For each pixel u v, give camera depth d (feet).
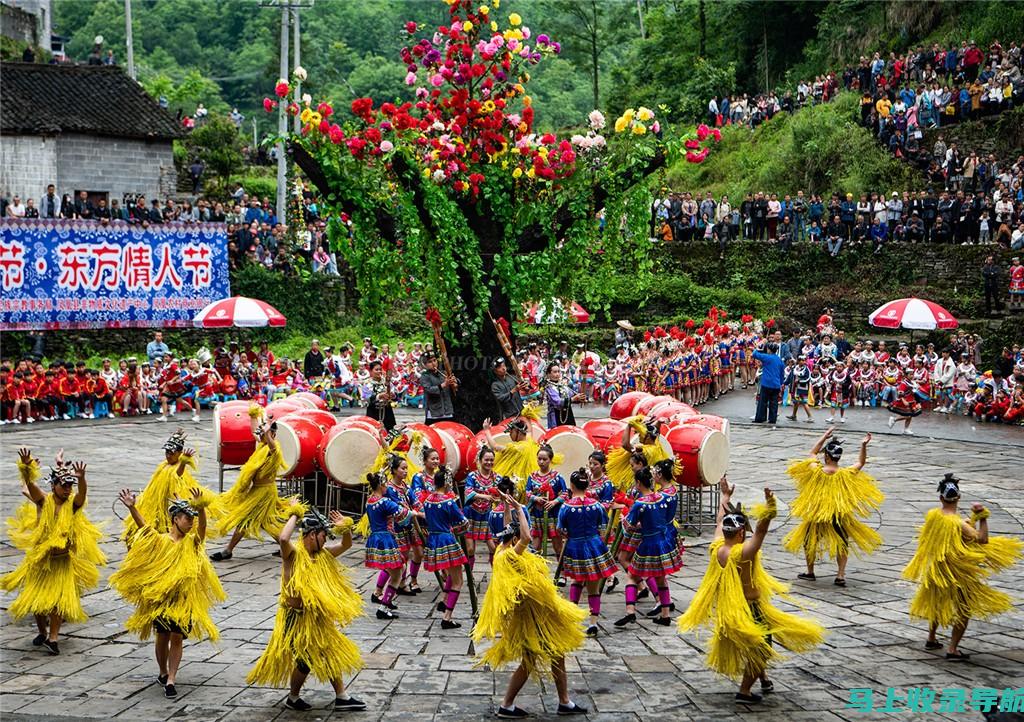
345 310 106.73
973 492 53.31
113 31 243.60
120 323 89.92
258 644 31.22
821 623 33.45
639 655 30.45
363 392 83.51
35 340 87.15
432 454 34.12
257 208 106.83
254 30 257.34
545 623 25.79
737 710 26.35
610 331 101.81
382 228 46.19
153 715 25.80
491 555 41.11
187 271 92.94
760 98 146.61
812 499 37.78
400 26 241.76
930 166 111.04
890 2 140.77
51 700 26.81
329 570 26.89
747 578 27.25
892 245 105.19
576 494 32.58
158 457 61.26
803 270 109.81
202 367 79.61
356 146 44.06
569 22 190.80
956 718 26.00
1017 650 31.24
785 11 162.50
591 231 47.85
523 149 45.75
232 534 42.01
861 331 100.32
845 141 121.08
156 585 27.14
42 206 91.66
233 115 164.76
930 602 30.68
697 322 102.53
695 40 174.09
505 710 25.80
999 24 123.34
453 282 45.11
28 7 163.94
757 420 74.90
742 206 117.80
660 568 33.12
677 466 39.47
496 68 46.52
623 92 175.01
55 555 31.19
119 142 104.22
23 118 98.22
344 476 43.52
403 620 33.65
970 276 100.22
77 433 69.26
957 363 82.33
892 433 71.00
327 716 25.84
